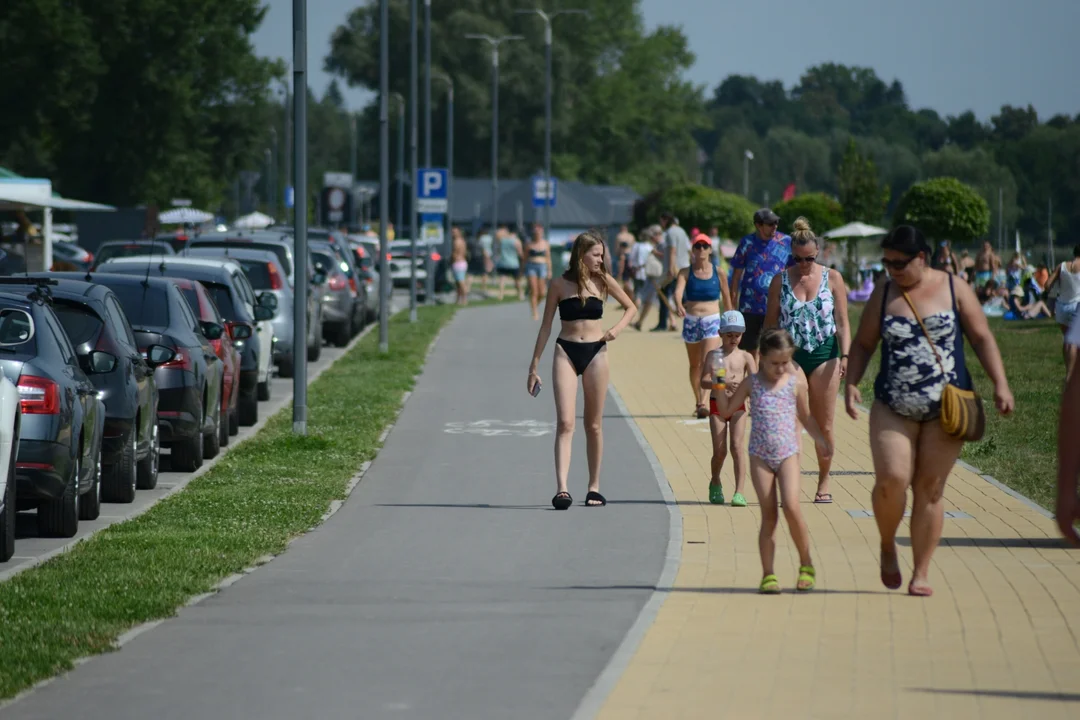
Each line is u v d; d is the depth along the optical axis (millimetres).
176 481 44688
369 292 123562
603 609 27375
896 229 26734
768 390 28562
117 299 43188
